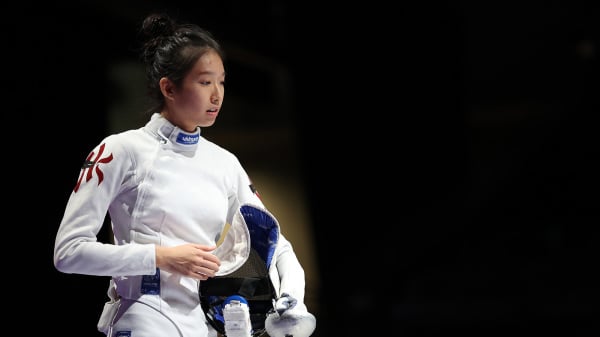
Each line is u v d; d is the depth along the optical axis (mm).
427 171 24312
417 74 24375
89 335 13016
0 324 11930
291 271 6527
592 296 22656
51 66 13719
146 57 6488
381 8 24250
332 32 24000
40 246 12711
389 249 23875
